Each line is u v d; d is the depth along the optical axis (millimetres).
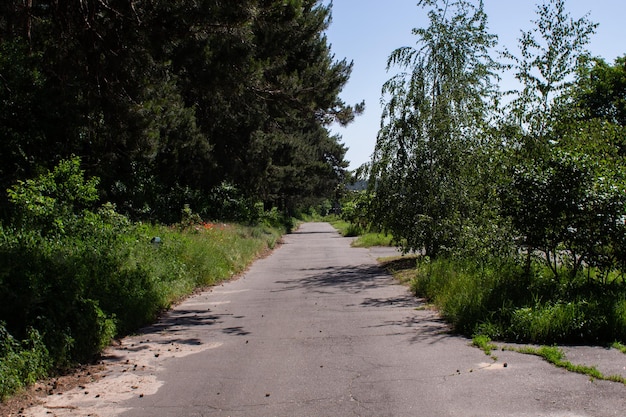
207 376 6211
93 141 15312
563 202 8719
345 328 8727
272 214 50344
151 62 10844
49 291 7059
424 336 7941
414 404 5035
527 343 7227
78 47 10406
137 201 23031
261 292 13297
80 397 5539
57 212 11414
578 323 7184
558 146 9789
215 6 9375
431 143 15438
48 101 13523
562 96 10570
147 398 5477
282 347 7543
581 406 4801
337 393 5453
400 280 14367
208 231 20609
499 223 10117
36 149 15234
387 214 16656
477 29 16062
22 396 5496
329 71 22281
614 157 9289
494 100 11461
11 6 9602
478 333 7719
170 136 23062
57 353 6441
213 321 9695
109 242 11273
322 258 23125
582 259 8883
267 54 14453
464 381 5656
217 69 11000
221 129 27953
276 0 10438
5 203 11367
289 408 5070
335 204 123688
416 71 16453
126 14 9555
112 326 7746
